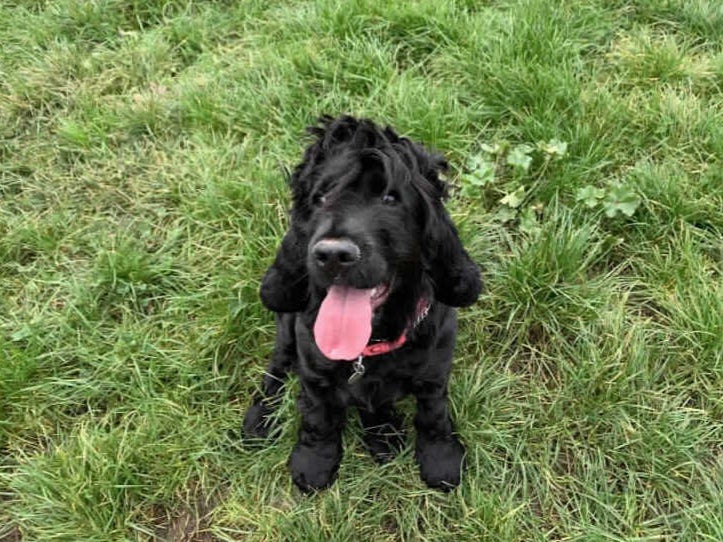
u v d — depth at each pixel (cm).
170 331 82
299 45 104
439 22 104
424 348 63
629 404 74
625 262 84
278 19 110
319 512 69
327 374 64
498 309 80
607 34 106
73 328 83
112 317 85
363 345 56
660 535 67
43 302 86
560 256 80
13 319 84
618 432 73
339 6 107
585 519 68
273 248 83
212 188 89
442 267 61
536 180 89
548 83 94
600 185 89
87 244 90
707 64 99
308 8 111
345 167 56
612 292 81
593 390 75
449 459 71
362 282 54
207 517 72
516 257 82
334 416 70
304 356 64
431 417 70
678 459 71
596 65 102
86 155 99
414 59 106
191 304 83
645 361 75
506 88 96
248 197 88
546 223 84
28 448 76
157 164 97
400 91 96
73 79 108
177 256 88
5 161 100
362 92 100
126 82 107
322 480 71
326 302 57
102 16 114
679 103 93
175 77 107
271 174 90
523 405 76
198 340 79
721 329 75
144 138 100
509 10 106
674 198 84
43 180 97
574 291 80
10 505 72
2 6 117
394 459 72
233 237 87
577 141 90
